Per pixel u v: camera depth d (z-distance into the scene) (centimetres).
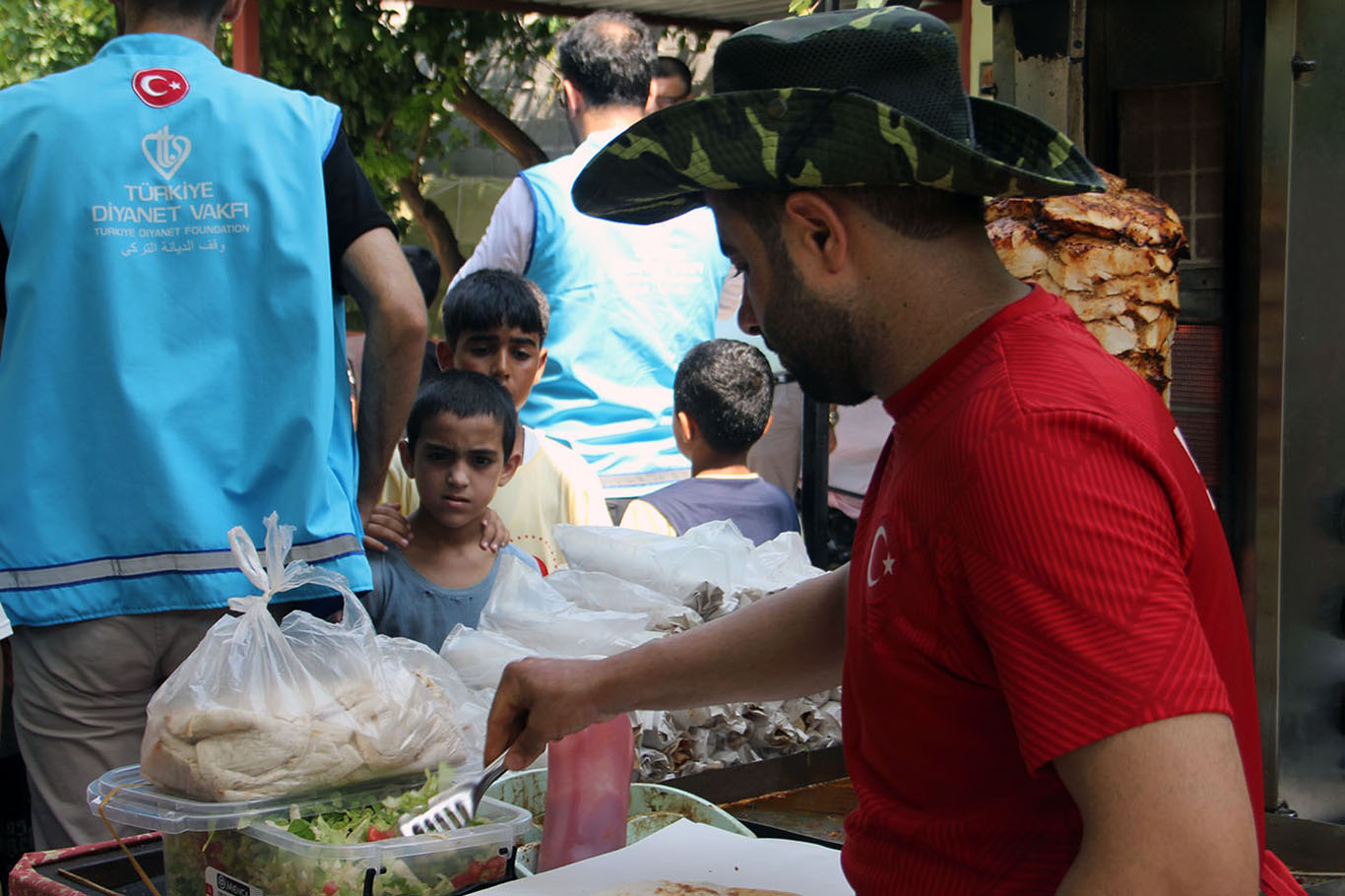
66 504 208
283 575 145
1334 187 249
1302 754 261
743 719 206
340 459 228
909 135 102
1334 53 244
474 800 138
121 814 136
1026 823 102
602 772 154
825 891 136
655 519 287
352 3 745
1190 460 103
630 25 356
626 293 342
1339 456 258
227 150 213
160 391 209
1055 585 90
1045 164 122
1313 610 259
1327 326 253
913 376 108
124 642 212
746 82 116
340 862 130
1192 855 85
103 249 208
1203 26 244
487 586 261
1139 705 87
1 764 249
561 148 886
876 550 107
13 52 825
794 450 496
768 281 114
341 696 140
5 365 211
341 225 226
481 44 778
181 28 222
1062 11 240
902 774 110
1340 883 205
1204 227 253
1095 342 106
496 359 309
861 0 171
